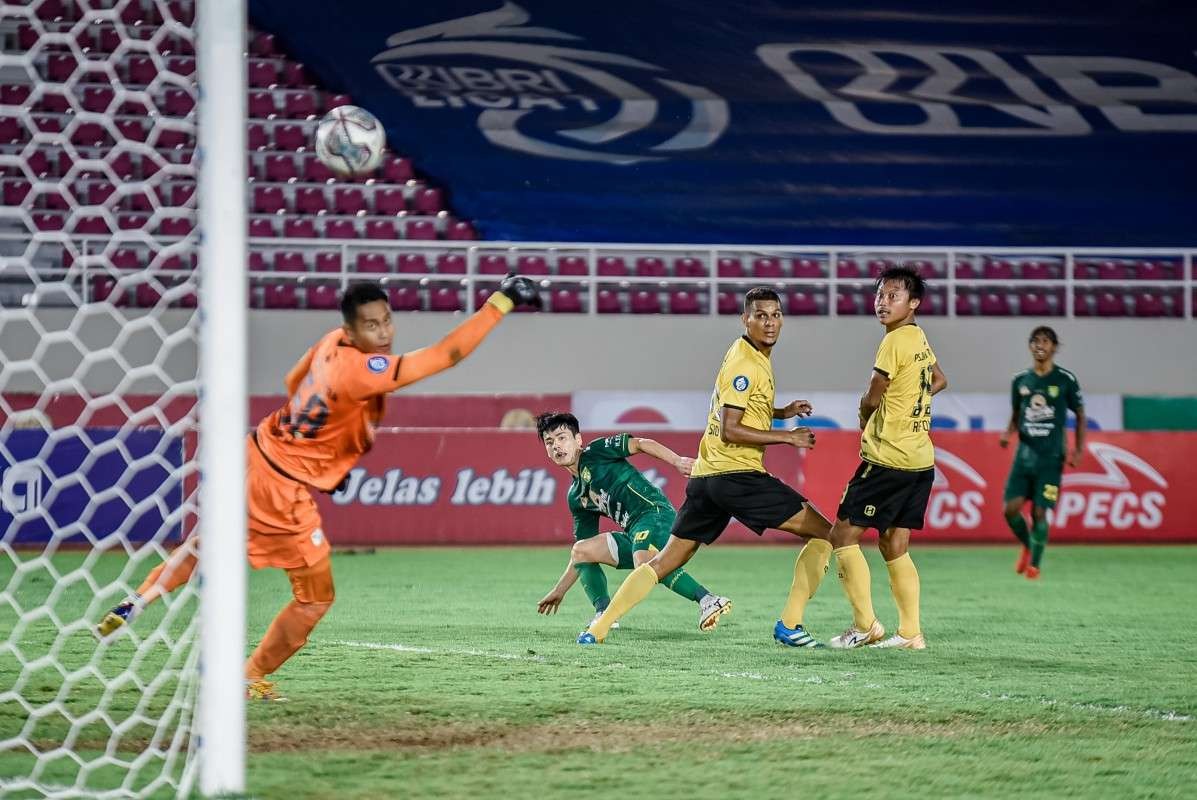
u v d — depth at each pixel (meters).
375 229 42.78
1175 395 39.50
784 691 13.29
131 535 28.77
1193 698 13.12
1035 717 12.12
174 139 39.94
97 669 14.44
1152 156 46.84
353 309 11.87
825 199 45.53
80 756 10.54
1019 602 21.56
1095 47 48.16
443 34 46.84
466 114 46.06
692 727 11.57
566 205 44.72
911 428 15.81
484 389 38.19
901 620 16.45
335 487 12.27
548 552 29.98
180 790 9.23
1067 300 39.53
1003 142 46.81
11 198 37.69
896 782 9.73
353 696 12.94
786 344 38.75
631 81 47.16
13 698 12.73
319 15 46.34
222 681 9.24
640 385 38.56
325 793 9.31
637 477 17.52
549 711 12.23
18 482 28.84
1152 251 39.28
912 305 15.88
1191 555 29.55
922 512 16.09
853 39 48.03
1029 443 24.75
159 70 12.47
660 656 15.56
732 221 44.97
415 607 20.42
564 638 17.08
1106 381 39.59
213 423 9.26
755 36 47.81
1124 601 21.72
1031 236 45.47
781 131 46.56
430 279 38.19
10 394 32.53
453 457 31.69
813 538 16.33
